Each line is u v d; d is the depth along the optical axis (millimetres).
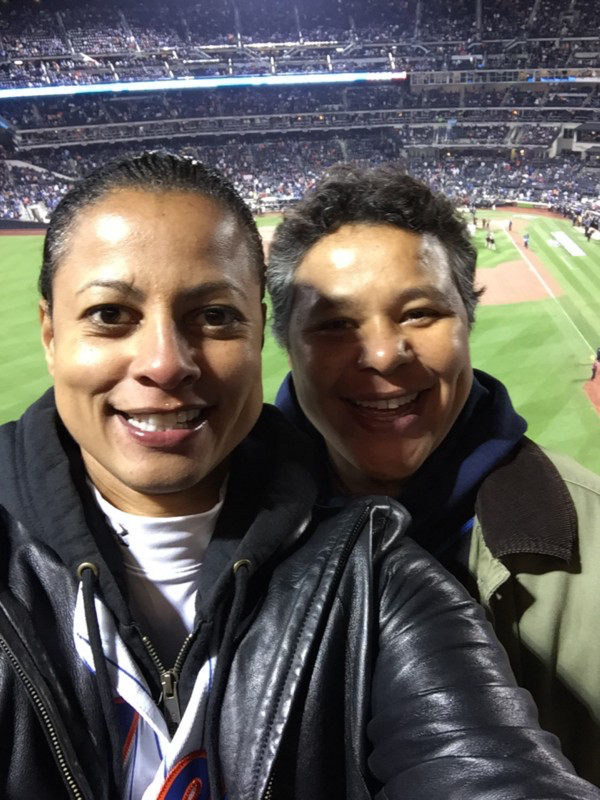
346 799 381
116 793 372
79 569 380
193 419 380
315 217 648
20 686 368
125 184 370
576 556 625
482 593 624
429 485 686
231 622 385
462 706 355
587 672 620
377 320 627
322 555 416
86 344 366
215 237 371
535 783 311
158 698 389
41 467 411
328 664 387
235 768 370
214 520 420
